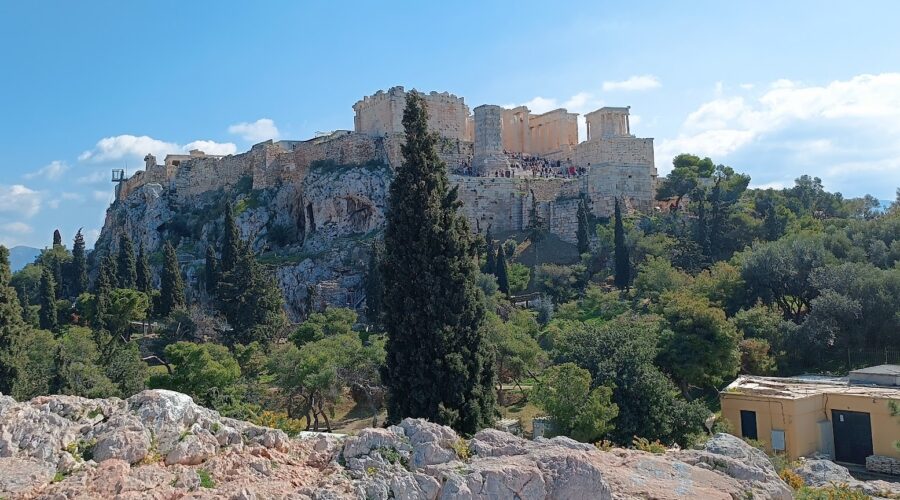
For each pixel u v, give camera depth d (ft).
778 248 208.85
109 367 173.37
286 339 250.98
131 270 302.25
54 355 154.61
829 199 368.68
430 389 85.51
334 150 373.81
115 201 501.97
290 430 69.31
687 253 272.51
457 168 355.97
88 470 36.09
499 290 258.98
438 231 89.76
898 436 114.73
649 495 45.44
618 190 338.75
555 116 406.41
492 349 90.94
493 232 335.26
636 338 136.87
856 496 62.49
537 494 42.27
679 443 120.98
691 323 153.79
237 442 42.29
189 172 437.17
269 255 347.77
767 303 201.26
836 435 123.34
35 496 34.12
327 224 350.43
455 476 41.24
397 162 350.43
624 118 384.68
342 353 174.70
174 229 411.34
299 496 36.99
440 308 87.66
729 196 334.44
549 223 331.77
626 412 120.88
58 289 353.31
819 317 173.58
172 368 193.98
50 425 38.78
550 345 200.64
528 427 141.38
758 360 163.32
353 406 184.34
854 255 211.41
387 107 370.12
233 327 240.94
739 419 126.21
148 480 36.17
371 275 252.62
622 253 261.24
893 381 134.00
